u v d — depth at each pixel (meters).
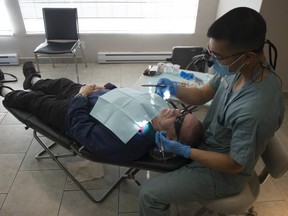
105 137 1.24
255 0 2.37
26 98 1.61
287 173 1.85
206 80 1.80
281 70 2.68
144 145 1.24
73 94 1.70
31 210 1.57
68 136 1.40
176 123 1.22
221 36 0.86
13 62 3.51
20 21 3.30
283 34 2.45
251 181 1.24
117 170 1.87
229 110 1.00
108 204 1.62
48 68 3.49
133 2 3.30
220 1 3.21
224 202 1.13
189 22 3.50
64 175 1.81
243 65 0.93
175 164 1.22
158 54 3.60
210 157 1.02
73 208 1.59
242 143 0.92
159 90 1.50
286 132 2.24
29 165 1.89
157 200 1.16
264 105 0.89
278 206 1.62
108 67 3.55
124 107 1.32
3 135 2.18
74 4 3.28
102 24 3.45
